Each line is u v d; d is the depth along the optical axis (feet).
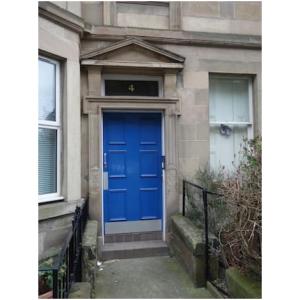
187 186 16.01
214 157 17.29
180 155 16.24
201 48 16.61
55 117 13.89
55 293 7.80
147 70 15.90
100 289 11.64
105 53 15.11
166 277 12.67
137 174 16.48
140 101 15.58
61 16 13.29
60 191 13.85
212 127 17.38
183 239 13.41
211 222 13.09
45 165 13.53
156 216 16.56
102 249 14.76
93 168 15.16
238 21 17.22
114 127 16.29
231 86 17.78
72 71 14.15
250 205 8.69
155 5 16.35
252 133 17.54
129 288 11.71
